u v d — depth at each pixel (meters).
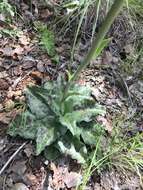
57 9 0.51
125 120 0.43
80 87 0.40
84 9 0.46
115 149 0.39
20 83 0.43
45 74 0.44
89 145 0.39
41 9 0.51
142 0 0.54
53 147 0.37
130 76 0.48
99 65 0.47
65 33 0.49
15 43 0.46
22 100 0.41
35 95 0.39
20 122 0.38
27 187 0.35
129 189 0.38
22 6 0.50
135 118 0.44
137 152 0.40
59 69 0.45
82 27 0.50
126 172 0.39
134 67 0.49
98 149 0.39
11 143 0.37
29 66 0.44
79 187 0.36
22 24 0.48
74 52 0.47
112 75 0.47
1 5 0.48
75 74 0.35
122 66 0.48
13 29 0.47
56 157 0.37
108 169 0.38
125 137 0.41
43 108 0.39
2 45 0.46
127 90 0.46
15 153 0.37
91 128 0.39
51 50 0.46
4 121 0.39
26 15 0.50
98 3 0.47
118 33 0.51
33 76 0.44
